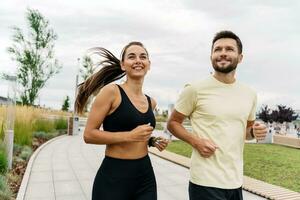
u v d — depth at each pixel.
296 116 39.81
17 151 8.90
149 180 2.38
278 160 10.22
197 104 2.34
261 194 5.42
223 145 2.23
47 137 14.27
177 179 6.60
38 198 4.95
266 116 39.03
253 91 2.44
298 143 15.59
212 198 2.19
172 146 13.56
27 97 22.66
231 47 2.28
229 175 2.22
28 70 22.48
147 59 2.43
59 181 6.13
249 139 2.63
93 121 2.21
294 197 5.20
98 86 2.73
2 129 8.41
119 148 2.28
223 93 2.31
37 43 22.70
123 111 2.23
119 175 2.25
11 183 5.74
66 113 22.48
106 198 2.23
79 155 9.73
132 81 2.40
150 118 2.37
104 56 2.72
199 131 2.32
